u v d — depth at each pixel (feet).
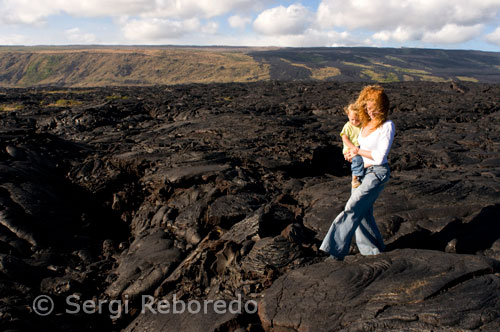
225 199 22.34
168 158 30.94
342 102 67.36
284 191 24.73
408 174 27.12
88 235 22.80
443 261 12.82
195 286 15.87
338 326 11.07
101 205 27.71
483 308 10.54
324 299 12.17
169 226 21.57
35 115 57.88
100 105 60.75
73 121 49.80
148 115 59.00
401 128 47.98
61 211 23.49
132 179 30.04
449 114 55.36
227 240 17.26
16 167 27.22
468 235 17.22
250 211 20.92
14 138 32.55
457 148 36.14
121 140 40.37
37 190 24.27
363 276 12.78
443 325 10.23
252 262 15.49
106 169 30.27
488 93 80.23
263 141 36.55
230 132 40.42
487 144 38.29
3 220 20.31
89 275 17.85
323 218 19.29
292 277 13.78
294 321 11.64
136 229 23.39
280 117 50.93
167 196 25.77
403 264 13.03
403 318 10.71
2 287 15.69
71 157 32.78
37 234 20.35
